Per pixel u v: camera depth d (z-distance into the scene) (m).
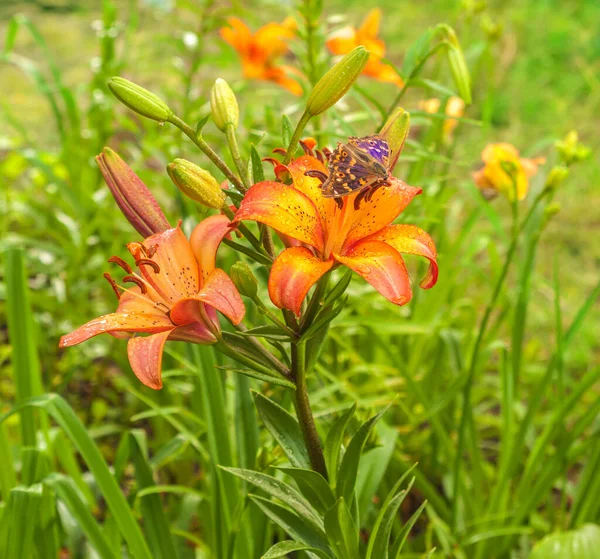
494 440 1.40
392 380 1.24
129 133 1.84
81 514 0.80
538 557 0.95
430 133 1.26
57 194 1.55
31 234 1.60
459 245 1.24
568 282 1.78
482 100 2.47
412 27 3.14
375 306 1.22
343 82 0.59
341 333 1.20
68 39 2.89
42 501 0.88
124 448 0.96
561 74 2.73
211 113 0.61
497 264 1.27
